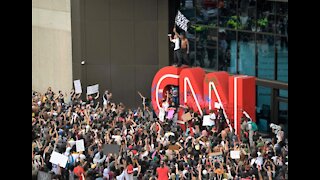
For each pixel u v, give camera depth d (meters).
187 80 53.12
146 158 40.09
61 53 63.09
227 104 50.66
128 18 60.03
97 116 48.31
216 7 55.81
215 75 51.19
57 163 38.91
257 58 53.25
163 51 59.56
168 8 58.94
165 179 38.41
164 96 55.38
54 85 64.38
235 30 54.62
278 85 51.69
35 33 65.31
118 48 60.41
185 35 58.09
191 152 41.00
